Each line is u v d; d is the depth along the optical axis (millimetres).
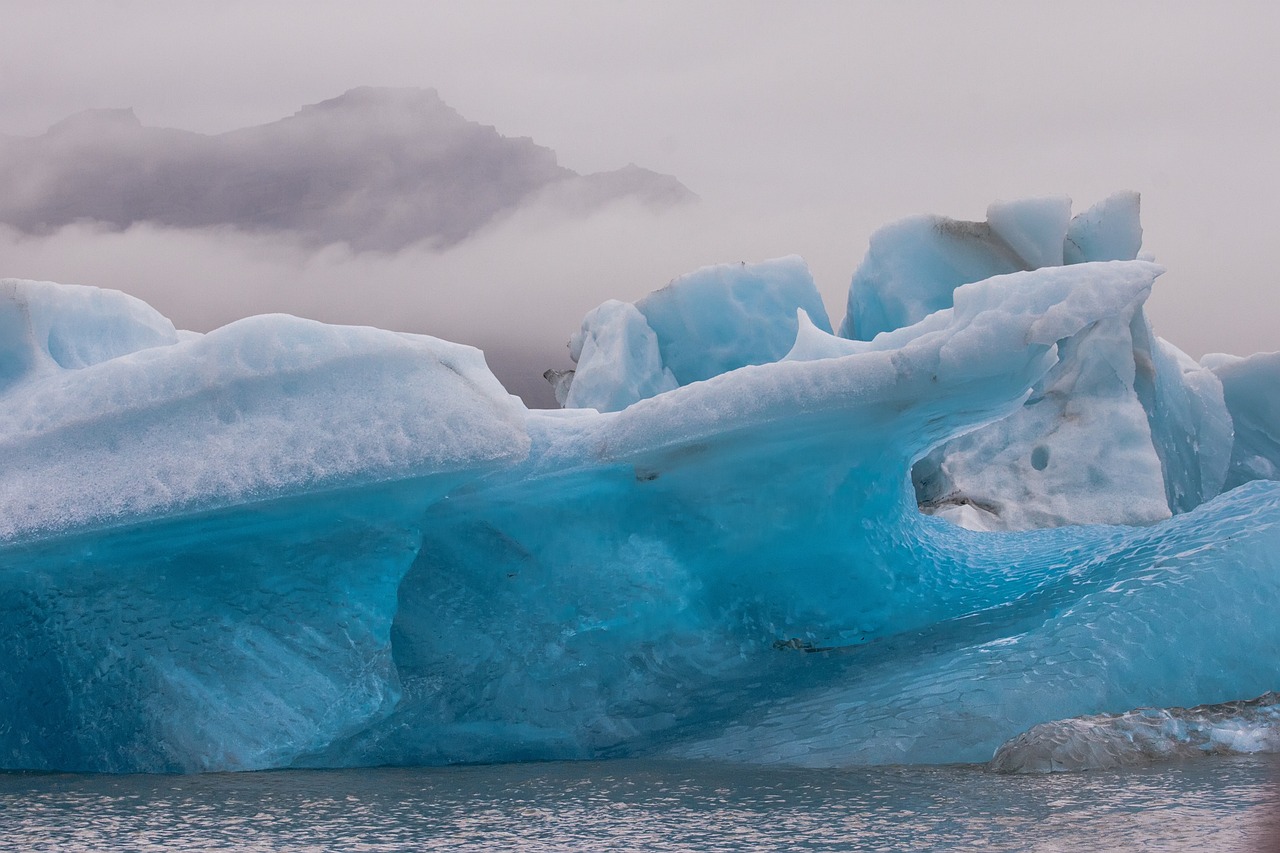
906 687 15258
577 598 16750
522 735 15945
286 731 15203
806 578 17734
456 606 16625
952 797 11914
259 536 15211
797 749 14547
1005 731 14211
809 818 11250
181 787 13586
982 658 15414
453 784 13586
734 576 17547
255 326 15258
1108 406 30688
